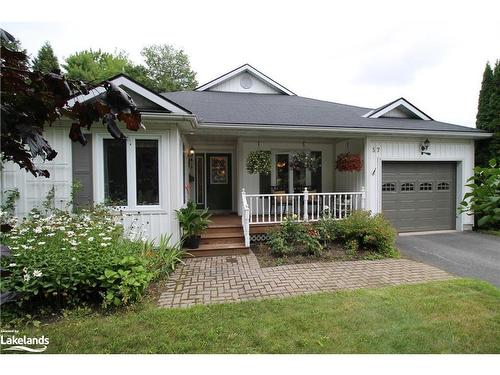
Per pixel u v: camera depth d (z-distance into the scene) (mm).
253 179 8930
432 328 3025
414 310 3430
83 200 5941
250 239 7055
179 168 6352
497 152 8305
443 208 8625
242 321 3211
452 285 4227
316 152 9438
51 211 5617
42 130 1766
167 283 4508
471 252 6312
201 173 9789
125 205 6004
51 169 5852
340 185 9352
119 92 1749
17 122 1566
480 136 8234
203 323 3182
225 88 11688
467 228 8625
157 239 6086
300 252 6066
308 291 4125
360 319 3213
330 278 4668
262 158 8422
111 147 5977
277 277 4746
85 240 4176
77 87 1754
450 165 8656
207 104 9000
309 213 8672
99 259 3803
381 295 3877
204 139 9117
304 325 3100
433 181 8539
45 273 3455
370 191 7969
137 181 6059
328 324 3117
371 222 6387
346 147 8992
